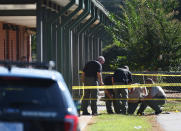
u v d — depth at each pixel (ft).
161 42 260.01
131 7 276.82
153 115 158.81
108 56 354.74
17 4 144.15
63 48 184.65
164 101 161.79
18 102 57.57
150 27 261.24
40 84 59.67
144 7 267.18
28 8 164.96
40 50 134.51
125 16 276.21
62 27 173.47
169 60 260.42
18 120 56.18
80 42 230.07
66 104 59.41
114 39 277.03
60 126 57.21
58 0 160.86
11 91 58.08
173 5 268.82
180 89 266.98
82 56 229.66
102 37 312.91
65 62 186.70
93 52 281.95
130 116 148.87
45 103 58.29
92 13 213.87
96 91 152.35
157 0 265.13
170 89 270.67
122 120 134.51
